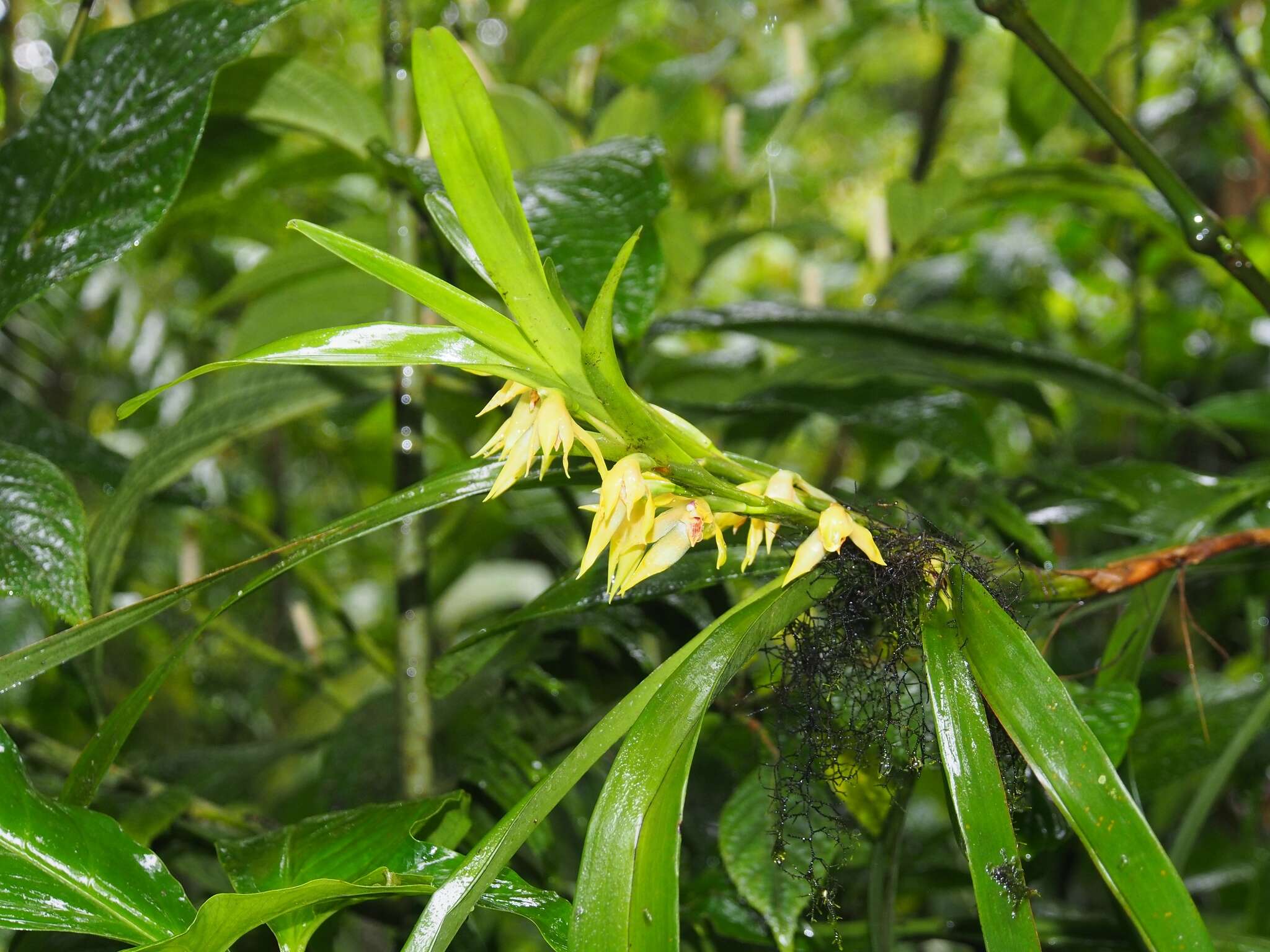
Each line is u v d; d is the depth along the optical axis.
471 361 0.52
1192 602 1.67
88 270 0.70
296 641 1.93
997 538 0.98
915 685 0.78
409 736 0.87
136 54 0.74
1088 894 1.49
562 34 1.16
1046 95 1.08
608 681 1.01
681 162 1.83
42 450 0.95
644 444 0.53
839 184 2.31
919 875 1.03
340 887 0.57
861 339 1.01
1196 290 1.77
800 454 2.06
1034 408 1.08
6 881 0.59
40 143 0.74
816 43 1.42
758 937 0.80
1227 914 1.40
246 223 1.30
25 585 0.67
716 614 0.90
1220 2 1.06
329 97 0.89
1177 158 1.93
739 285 2.21
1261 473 1.16
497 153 0.50
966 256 1.82
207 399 0.91
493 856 0.55
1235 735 0.85
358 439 1.92
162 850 0.94
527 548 2.23
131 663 1.79
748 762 0.91
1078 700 0.70
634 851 0.54
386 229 1.01
